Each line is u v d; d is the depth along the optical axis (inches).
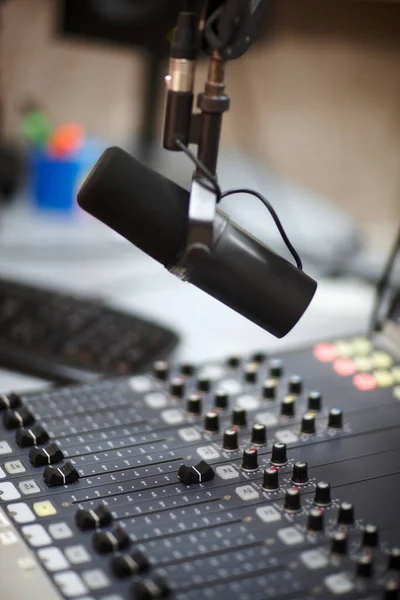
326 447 45.9
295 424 47.6
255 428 46.1
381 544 40.0
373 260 78.7
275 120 90.9
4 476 43.6
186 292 72.6
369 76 87.3
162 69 84.3
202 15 41.1
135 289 72.0
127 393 50.0
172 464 44.7
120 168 40.9
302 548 39.8
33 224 82.6
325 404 49.1
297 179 92.0
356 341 54.2
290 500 41.8
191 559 39.1
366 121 88.7
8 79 91.1
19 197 87.6
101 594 37.7
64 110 93.5
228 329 66.4
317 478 43.8
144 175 41.2
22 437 45.4
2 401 48.1
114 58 91.4
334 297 72.4
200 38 40.6
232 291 41.8
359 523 41.1
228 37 40.2
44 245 78.2
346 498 42.6
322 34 87.1
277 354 53.2
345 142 89.9
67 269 74.0
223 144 92.4
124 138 91.4
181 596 37.4
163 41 80.8
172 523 40.9
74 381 56.2
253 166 88.4
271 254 42.3
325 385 50.7
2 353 57.1
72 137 85.3
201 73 85.7
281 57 88.7
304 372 51.7
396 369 52.0
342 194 91.4
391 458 45.3
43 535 40.2
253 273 41.7
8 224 81.7
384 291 54.2
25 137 88.9
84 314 61.2
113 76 92.1
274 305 42.0
